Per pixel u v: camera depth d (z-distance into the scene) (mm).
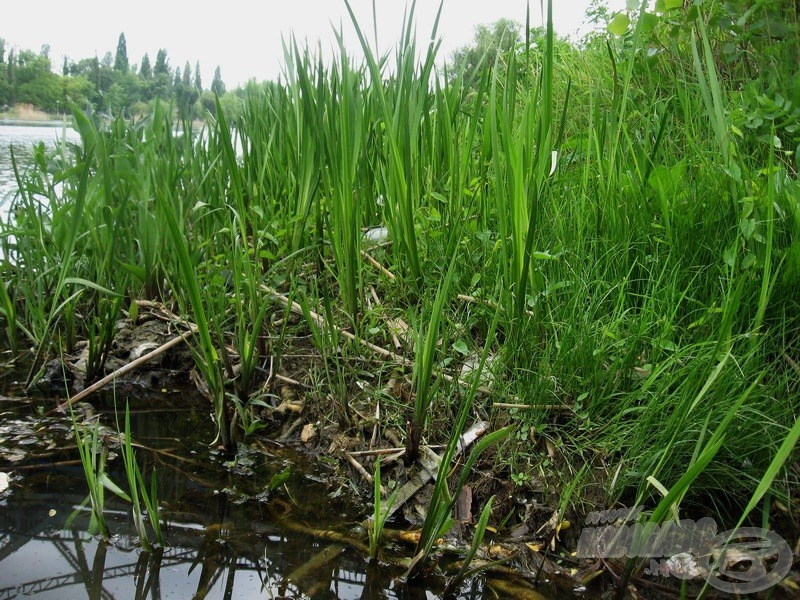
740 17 2764
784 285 1960
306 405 2316
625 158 2447
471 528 1779
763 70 2850
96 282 2869
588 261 2264
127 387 2572
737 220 2068
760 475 1727
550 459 1879
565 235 2359
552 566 1640
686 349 1811
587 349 1955
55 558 1622
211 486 1959
